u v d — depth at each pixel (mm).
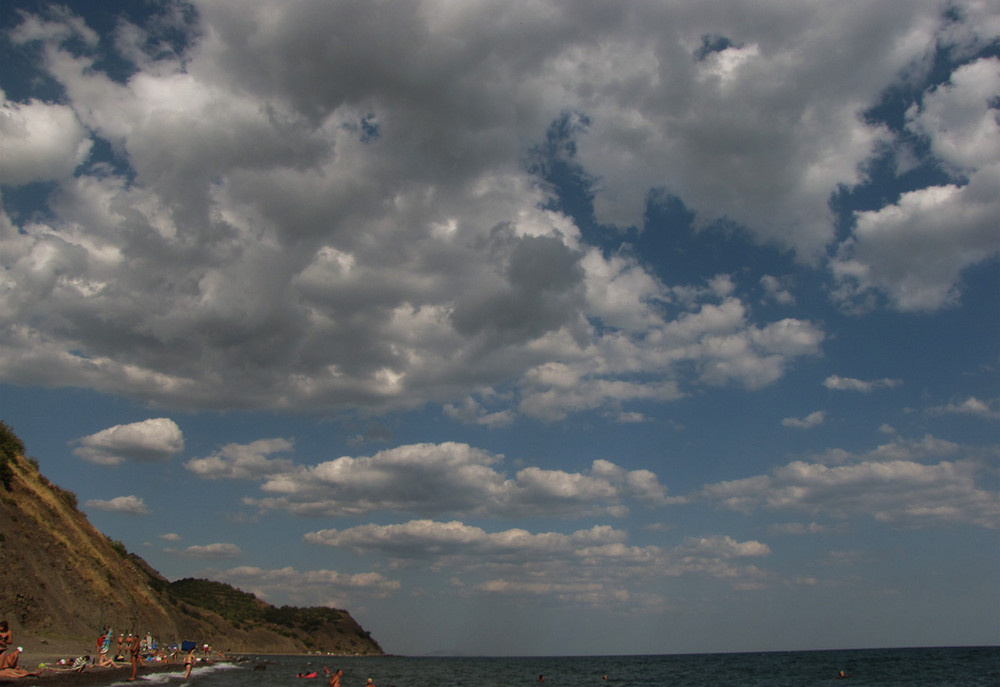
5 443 77250
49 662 48219
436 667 182750
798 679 103875
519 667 181375
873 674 112000
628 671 144750
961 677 99938
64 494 89812
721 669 147375
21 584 59531
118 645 60531
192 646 90375
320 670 116000
